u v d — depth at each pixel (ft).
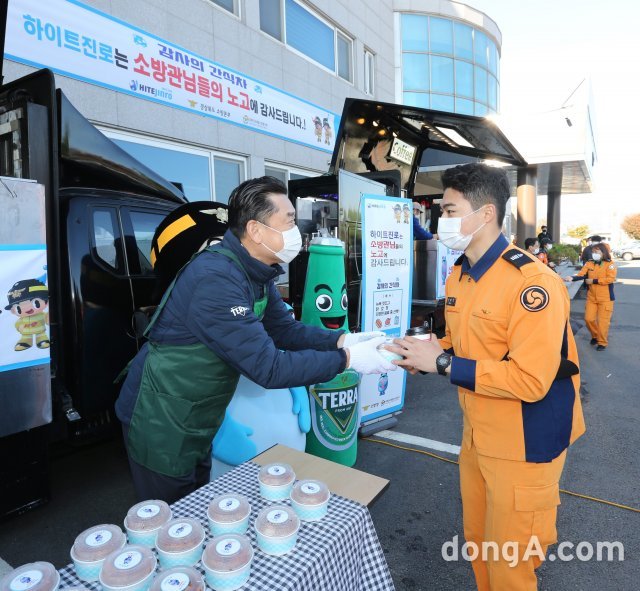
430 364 4.85
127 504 9.16
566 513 8.71
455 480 9.98
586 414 13.88
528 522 4.71
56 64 14.73
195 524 4.01
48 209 8.48
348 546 4.19
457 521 8.51
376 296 11.84
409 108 16.74
